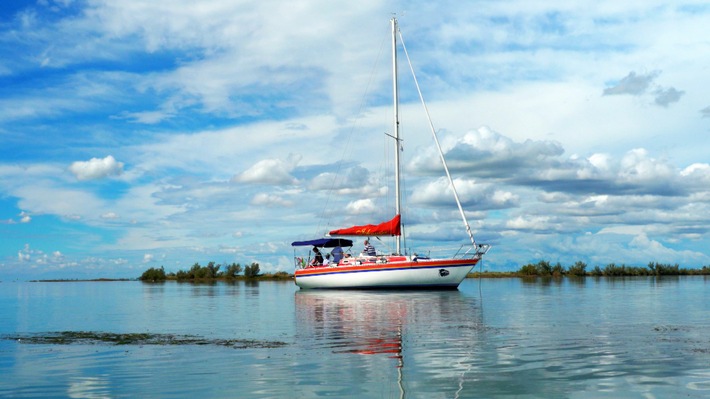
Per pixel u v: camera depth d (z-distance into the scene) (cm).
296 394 662
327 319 1528
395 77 3553
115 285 5356
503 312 1672
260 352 962
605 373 758
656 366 802
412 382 716
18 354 966
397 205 3428
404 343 1044
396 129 3500
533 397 637
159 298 2705
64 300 2666
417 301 2220
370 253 3319
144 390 692
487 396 644
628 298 2258
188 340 1123
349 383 714
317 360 876
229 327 1359
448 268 3102
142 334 1225
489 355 904
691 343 1014
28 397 666
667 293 2600
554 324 1336
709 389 668
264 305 2116
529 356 891
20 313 1856
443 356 898
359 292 3055
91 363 874
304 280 3394
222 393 671
